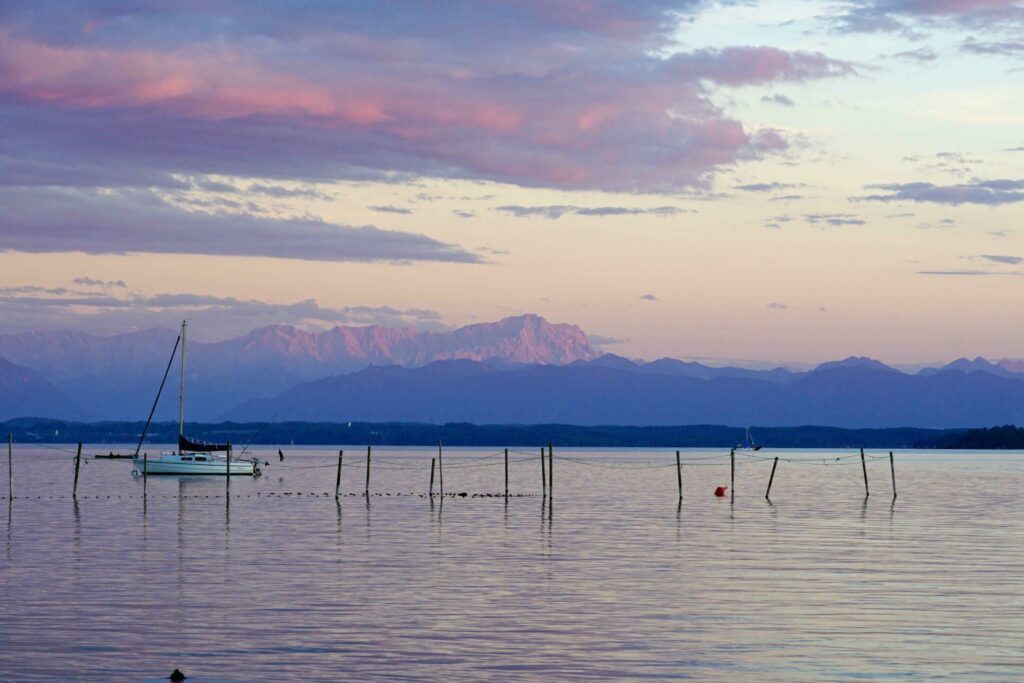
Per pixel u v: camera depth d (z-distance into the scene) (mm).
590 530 73188
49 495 114062
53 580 48312
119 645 35438
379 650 34969
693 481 162000
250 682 31312
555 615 40594
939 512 93312
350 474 184500
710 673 32469
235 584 47375
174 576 49656
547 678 31891
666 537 68375
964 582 48875
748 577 50094
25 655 34125
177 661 33500
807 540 66938
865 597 44688
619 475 191250
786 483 156625
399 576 50000
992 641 36594
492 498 111562
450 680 31641
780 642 36312
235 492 120625
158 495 113750
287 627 38250
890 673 32531
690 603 43188
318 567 52938
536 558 56781
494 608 41938
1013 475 193000
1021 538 68688
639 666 33219
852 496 119875
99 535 68375
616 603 43062
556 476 184625
